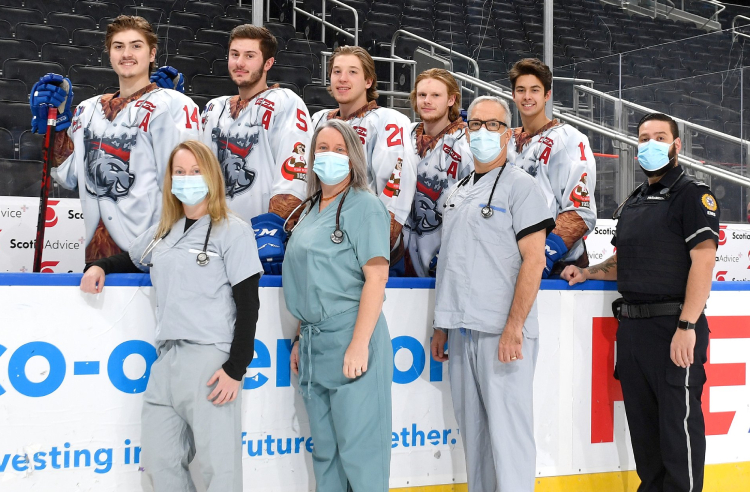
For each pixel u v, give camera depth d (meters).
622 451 2.84
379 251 2.10
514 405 2.34
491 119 2.36
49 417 2.20
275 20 6.96
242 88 2.93
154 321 2.29
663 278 2.48
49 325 2.19
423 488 2.60
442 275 2.44
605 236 4.88
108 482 2.26
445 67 5.25
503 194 2.36
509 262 2.35
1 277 2.13
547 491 2.72
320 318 2.15
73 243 3.61
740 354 2.93
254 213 2.88
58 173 2.84
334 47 6.48
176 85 3.10
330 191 2.24
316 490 2.27
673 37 7.87
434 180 3.05
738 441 2.93
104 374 2.25
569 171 3.04
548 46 3.87
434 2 5.41
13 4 6.74
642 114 5.27
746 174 5.38
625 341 2.60
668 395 2.47
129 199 2.70
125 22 2.67
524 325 2.36
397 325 2.56
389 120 2.88
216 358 2.05
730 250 4.98
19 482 2.17
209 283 2.06
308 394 2.20
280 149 2.81
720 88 5.41
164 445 2.07
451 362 2.49
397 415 2.56
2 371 2.15
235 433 2.08
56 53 6.23
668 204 2.50
